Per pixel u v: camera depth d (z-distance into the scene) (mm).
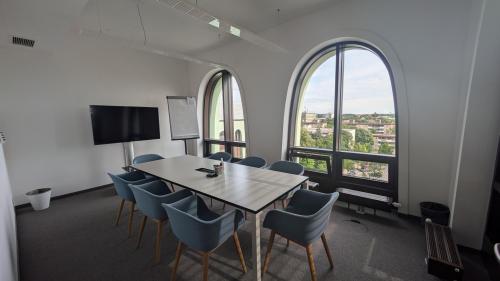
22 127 3627
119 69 4684
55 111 3936
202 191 2125
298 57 3707
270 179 2467
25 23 2592
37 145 3775
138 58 4973
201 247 1638
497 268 1738
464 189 2168
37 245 2514
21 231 2830
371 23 2951
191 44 4742
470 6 2322
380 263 2088
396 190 3133
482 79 1988
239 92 4816
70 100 4082
